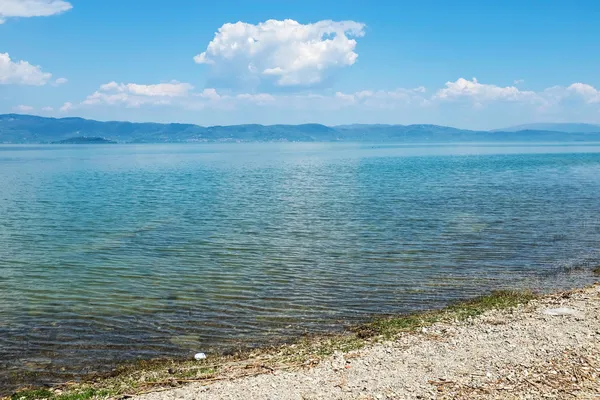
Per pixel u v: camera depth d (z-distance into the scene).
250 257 29.69
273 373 14.53
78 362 16.11
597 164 123.38
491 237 34.47
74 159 178.25
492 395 12.15
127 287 24.05
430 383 13.05
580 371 13.24
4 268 27.64
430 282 24.42
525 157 170.25
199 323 19.36
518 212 45.31
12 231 38.28
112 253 31.03
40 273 26.56
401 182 77.56
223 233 37.06
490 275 25.55
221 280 25.05
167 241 34.41
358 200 55.44
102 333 18.45
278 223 41.12
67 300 22.17
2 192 65.56
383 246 32.16
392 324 18.62
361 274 25.88
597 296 20.73
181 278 25.47
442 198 56.22
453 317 19.11
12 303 21.80
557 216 42.91
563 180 78.50
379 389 12.86
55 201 56.25
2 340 17.86
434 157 179.62
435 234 35.75
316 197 58.75
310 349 16.53
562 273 25.78
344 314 20.17
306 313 20.33
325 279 25.03
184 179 87.88
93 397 13.55
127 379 14.77
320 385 13.33
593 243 32.44
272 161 160.25
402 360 14.83
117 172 107.19
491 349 15.23
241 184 77.12
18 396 13.91
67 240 34.97
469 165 125.00
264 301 21.83
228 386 13.64
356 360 15.09
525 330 16.75
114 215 45.97
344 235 35.81
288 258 29.33
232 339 17.80
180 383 14.25
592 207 48.12
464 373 13.55
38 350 17.05
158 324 19.28
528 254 29.77
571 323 17.19
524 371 13.41
